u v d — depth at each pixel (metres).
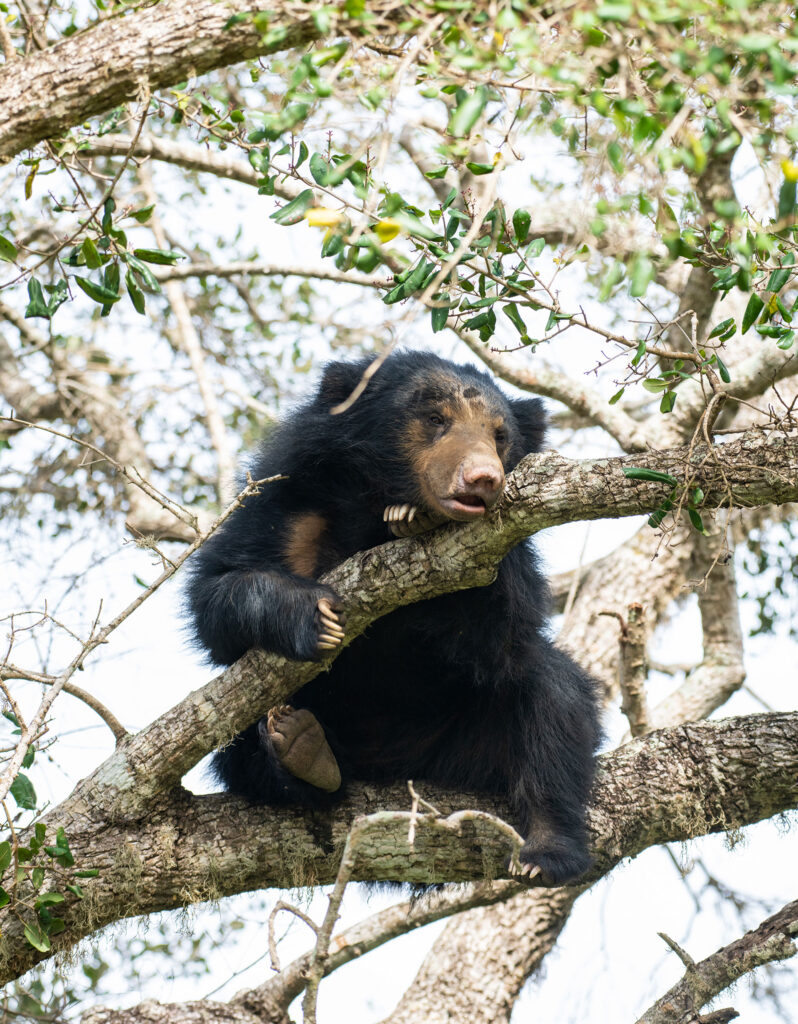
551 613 11.87
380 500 11.35
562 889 15.00
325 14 6.58
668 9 6.05
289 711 9.82
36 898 8.74
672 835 10.63
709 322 13.80
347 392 11.69
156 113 9.59
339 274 15.49
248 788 10.22
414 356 11.95
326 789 9.96
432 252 8.27
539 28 6.31
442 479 9.09
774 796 10.41
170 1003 9.56
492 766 11.11
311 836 9.98
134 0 8.49
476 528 8.57
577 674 12.16
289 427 11.82
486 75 6.88
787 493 7.88
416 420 11.07
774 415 7.99
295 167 8.43
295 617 9.13
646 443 15.37
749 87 6.93
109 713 9.36
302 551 11.29
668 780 10.59
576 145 7.96
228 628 9.85
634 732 13.43
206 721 9.30
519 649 10.76
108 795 9.28
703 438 8.24
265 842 9.81
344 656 11.01
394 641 10.82
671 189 7.98
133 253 9.12
